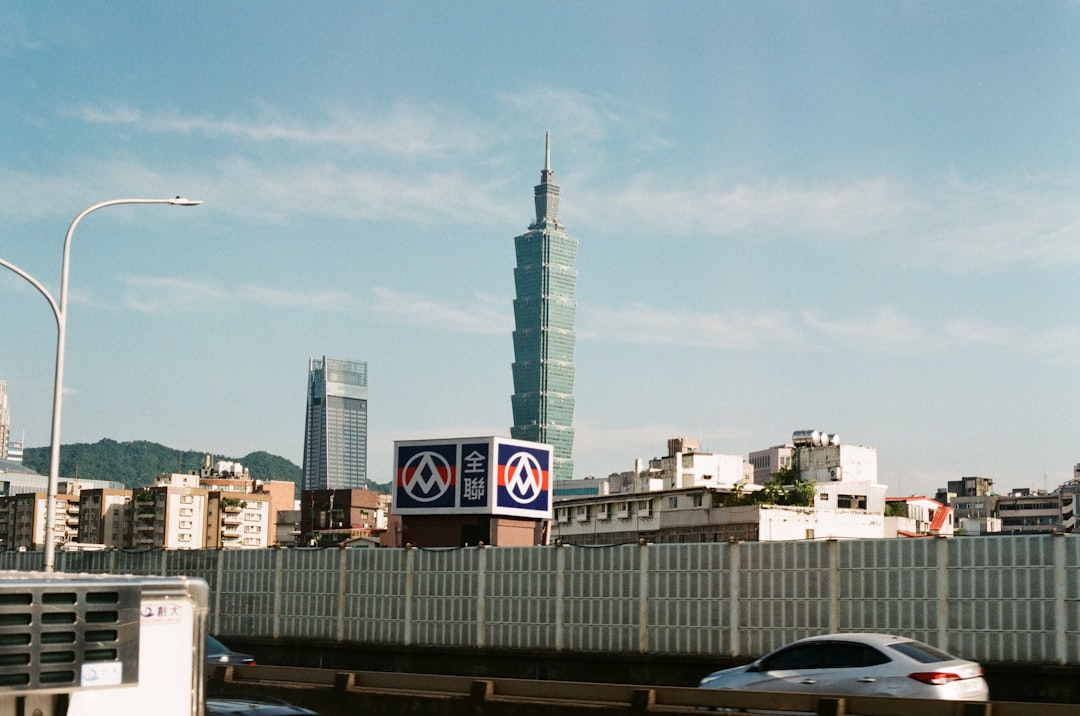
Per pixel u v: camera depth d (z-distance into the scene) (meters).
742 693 16.91
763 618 25.72
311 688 20.86
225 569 35.81
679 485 136.00
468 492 45.66
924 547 23.84
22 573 5.95
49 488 28.20
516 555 29.94
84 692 5.31
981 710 14.98
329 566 33.53
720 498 94.88
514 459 46.12
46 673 5.15
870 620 24.30
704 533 92.19
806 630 25.11
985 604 22.94
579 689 18.41
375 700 20.14
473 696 19.14
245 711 9.61
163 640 5.64
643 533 97.44
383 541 103.62
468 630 30.58
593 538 101.75
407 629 31.67
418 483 47.03
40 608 5.16
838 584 24.80
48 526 28.12
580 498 103.75
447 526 46.41
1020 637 22.45
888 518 107.00
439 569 31.34
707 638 26.50
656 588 27.41
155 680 5.59
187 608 5.75
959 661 17.91
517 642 29.61
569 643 28.66
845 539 24.83
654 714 17.47
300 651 33.69
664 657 27.00
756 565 25.95
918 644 18.28
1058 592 22.12
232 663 23.88
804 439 130.12
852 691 17.61
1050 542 22.36
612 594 28.09
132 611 5.50
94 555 38.81
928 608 23.61
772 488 100.38
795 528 91.00
